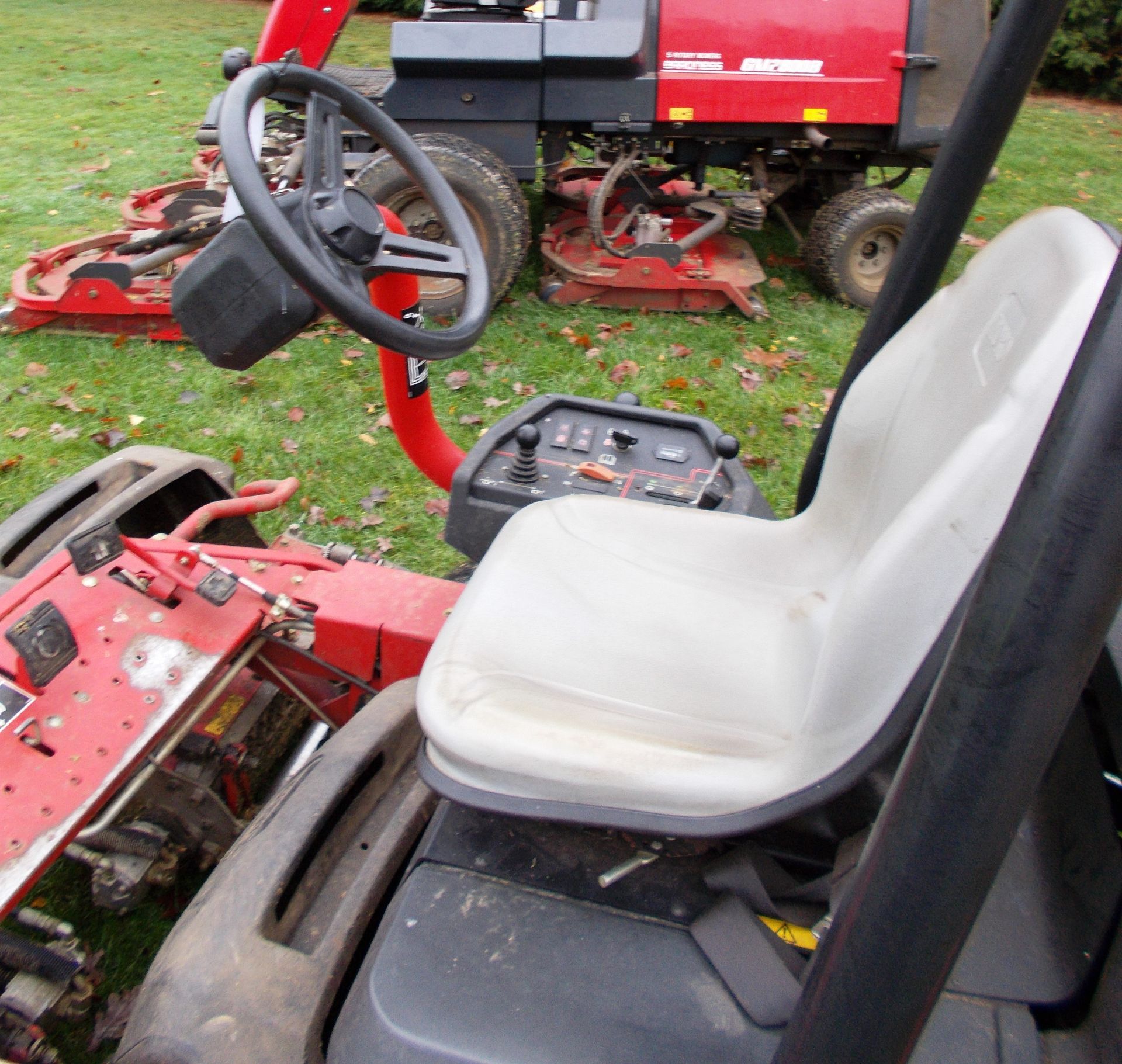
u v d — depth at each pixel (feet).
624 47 13.04
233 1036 3.56
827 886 3.72
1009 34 4.17
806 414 12.08
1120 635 3.68
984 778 2.16
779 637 4.97
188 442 10.74
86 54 29.63
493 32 13.04
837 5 13.28
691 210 15.33
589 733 3.81
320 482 10.30
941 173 4.69
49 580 4.89
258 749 6.05
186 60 29.68
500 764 3.69
